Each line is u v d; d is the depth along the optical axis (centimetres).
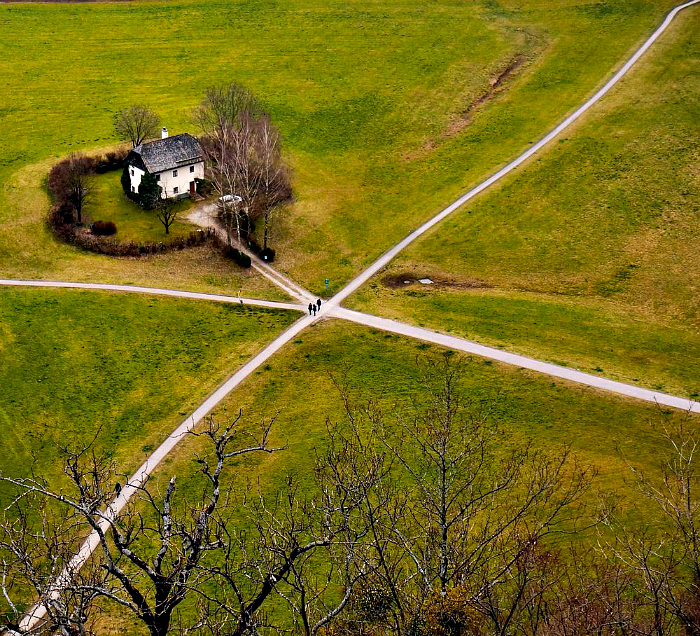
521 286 11181
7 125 14812
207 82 16225
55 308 10500
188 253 11675
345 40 17575
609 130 14512
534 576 4322
